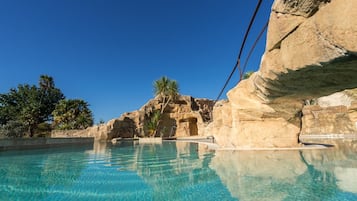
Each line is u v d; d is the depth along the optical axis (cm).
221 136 1064
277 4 312
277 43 346
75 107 2789
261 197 307
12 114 2431
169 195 337
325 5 238
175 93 2936
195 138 2325
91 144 1709
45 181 438
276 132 841
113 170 560
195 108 3136
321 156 642
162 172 523
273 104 725
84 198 328
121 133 2541
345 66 276
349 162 550
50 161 724
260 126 845
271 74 402
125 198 327
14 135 1302
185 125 2945
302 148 802
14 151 1000
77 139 1534
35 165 639
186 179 440
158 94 2972
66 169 574
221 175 459
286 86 451
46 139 1227
